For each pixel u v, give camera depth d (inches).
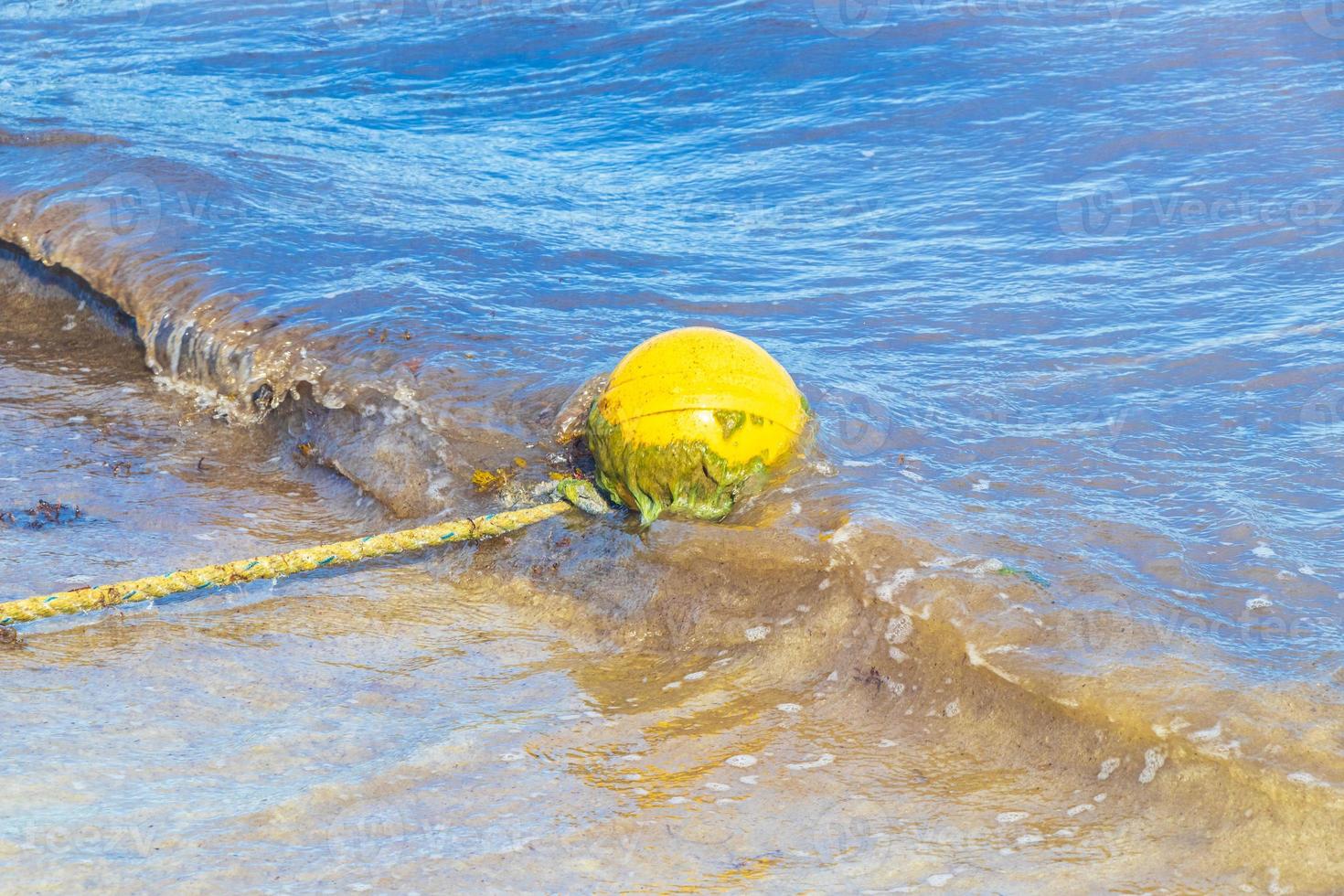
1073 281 719.1
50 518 567.5
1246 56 1063.0
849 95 1091.9
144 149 929.5
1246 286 693.3
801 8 1299.2
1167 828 345.7
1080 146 934.4
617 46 1270.9
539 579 502.9
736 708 418.6
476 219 837.2
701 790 375.9
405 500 561.3
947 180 901.8
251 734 406.9
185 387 699.4
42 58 1275.8
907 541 452.1
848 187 906.1
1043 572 439.2
